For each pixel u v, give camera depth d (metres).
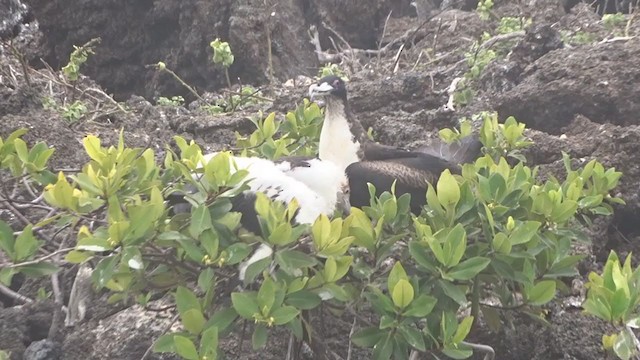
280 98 10.93
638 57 9.26
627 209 7.86
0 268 5.16
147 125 10.25
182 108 11.39
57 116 9.27
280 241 4.85
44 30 15.63
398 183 6.59
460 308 5.85
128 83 15.68
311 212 5.57
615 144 8.11
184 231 5.22
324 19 15.73
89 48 13.17
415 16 16.81
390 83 10.62
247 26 14.14
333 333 6.06
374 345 5.03
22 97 9.39
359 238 5.17
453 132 8.09
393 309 4.93
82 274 6.18
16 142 5.73
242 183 5.25
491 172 5.80
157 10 14.91
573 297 6.33
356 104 10.55
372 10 16.08
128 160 5.38
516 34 11.68
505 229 5.32
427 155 6.97
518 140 7.78
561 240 5.68
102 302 6.34
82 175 5.10
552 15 13.74
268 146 7.09
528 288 5.36
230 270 5.32
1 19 14.98
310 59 15.13
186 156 5.79
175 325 5.98
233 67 14.34
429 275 5.19
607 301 4.96
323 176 5.91
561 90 9.20
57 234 6.34
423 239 5.14
